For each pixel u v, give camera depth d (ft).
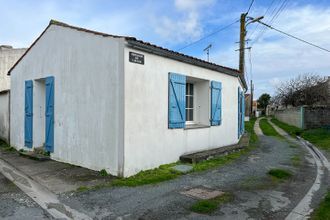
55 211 15.23
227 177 22.80
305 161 30.94
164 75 25.22
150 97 23.62
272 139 51.96
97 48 23.15
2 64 54.70
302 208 16.60
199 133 30.58
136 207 15.94
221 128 35.14
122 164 21.29
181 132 27.71
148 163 23.58
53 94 28.02
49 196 17.47
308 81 109.70
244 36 62.03
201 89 32.76
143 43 22.00
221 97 34.91
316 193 19.52
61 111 26.96
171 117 25.94
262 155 33.76
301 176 24.20
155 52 23.76
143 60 22.85
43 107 32.19
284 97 115.75
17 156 30.55
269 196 18.52
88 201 16.70
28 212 15.05
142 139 22.86
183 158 27.09
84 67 24.35
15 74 35.78
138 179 20.95
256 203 17.16
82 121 24.57
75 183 19.99
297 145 44.04
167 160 25.84
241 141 42.39
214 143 33.55
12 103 36.68
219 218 14.83
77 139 25.11
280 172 24.40
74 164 25.48
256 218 14.99
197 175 23.15
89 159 23.94
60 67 27.14
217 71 33.86
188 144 28.81
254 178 22.76
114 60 21.81
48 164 25.95
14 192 18.20
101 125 22.84
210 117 32.48
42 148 30.89
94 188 18.98
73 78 25.50
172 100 26.02
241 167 26.63
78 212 15.16
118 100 21.53
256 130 71.87
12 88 36.60
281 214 15.64
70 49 25.88
